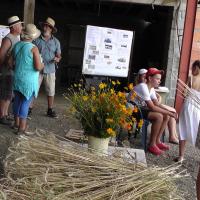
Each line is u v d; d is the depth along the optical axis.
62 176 2.39
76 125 6.85
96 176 2.40
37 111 7.94
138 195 2.28
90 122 3.49
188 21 8.12
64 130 6.54
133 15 14.52
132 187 2.32
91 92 4.16
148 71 5.91
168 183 2.46
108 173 2.44
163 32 11.65
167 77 8.46
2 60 6.07
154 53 13.67
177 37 8.41
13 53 5.72
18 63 5.60
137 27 14.73
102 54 7.67
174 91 8.43
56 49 7.27
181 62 8.23
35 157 2.60
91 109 3.51
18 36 6.13
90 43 7.61
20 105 5.68
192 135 5.38
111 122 3.45
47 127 6.66
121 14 14.52
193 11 8.09
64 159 2.58
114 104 3.52
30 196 2.23
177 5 8.35
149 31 14.60
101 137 3.49
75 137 4.86
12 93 6.35
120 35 7.67
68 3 13.41
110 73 7.73
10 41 6.01
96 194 2.25
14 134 5.82
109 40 7.66
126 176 2.39
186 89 4.19
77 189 2.27
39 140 2.77
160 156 5.72
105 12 14.42
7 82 6.25
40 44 7.08
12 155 2.71
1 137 5.60
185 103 5.46
